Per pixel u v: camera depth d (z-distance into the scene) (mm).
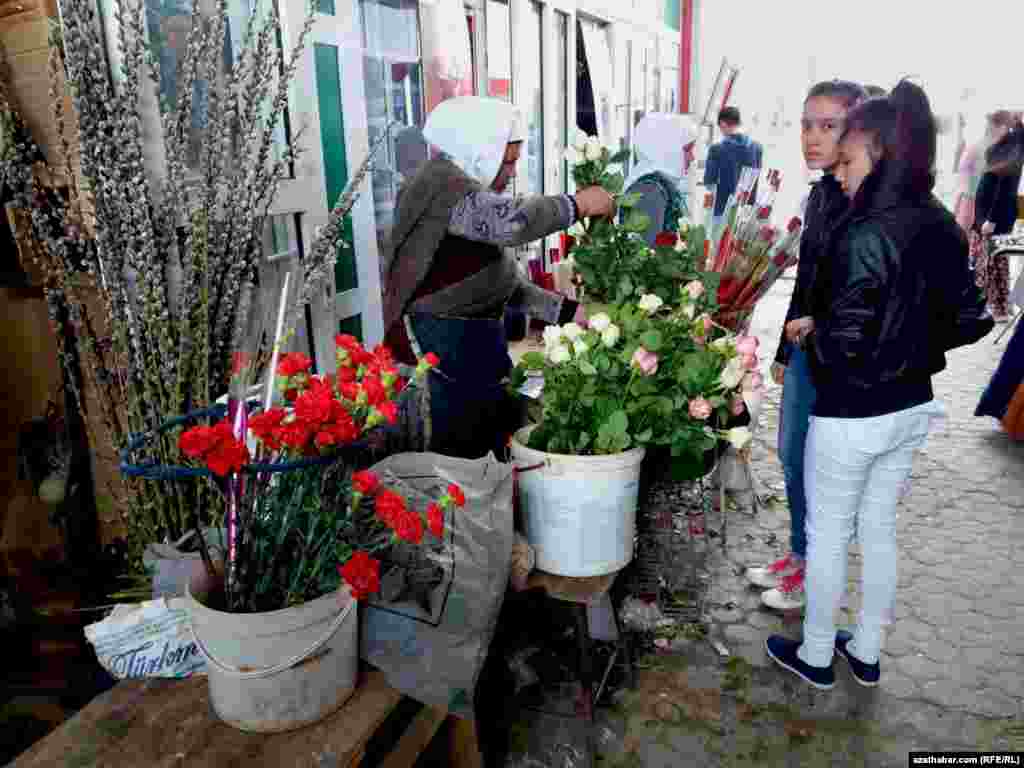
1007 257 6477
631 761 2051
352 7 2789
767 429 4570
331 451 1367
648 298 1883
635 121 6258
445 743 1843
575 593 1805
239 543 1383
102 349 1956
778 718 2201
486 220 2008
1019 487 3695
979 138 6266
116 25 1880
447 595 1603
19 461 2150
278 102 1957
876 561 2189
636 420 1863
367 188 2971
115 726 1444
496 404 2332
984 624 2623
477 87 4027
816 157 2105
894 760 2039
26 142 1903
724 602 2771
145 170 1905
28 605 2170
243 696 1373
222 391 1957
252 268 1977
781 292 8484
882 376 1913
